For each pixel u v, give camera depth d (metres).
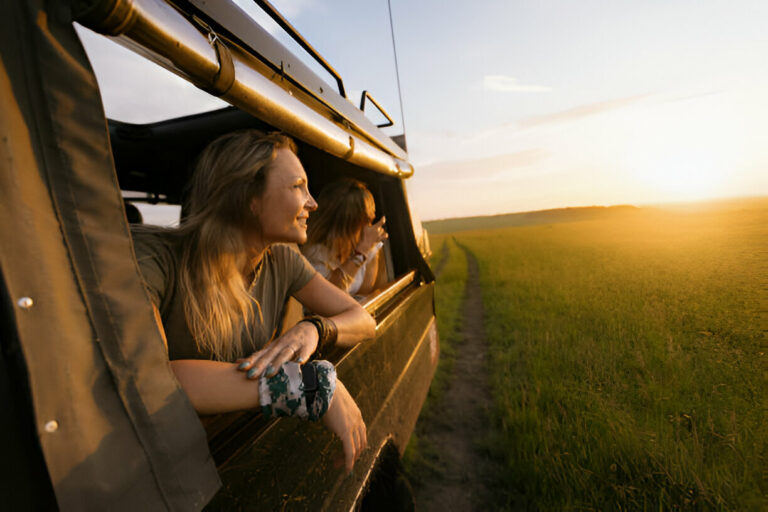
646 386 3.37
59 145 0.52
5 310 0.47
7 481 0.49
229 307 0.98
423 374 2.90
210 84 0.84
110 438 0.55
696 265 9.89
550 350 4.87
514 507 2.52
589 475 2.43
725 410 2.81
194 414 0.67
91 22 0.55
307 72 1.39
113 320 0.57
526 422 3.25
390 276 3.30
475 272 18.09
